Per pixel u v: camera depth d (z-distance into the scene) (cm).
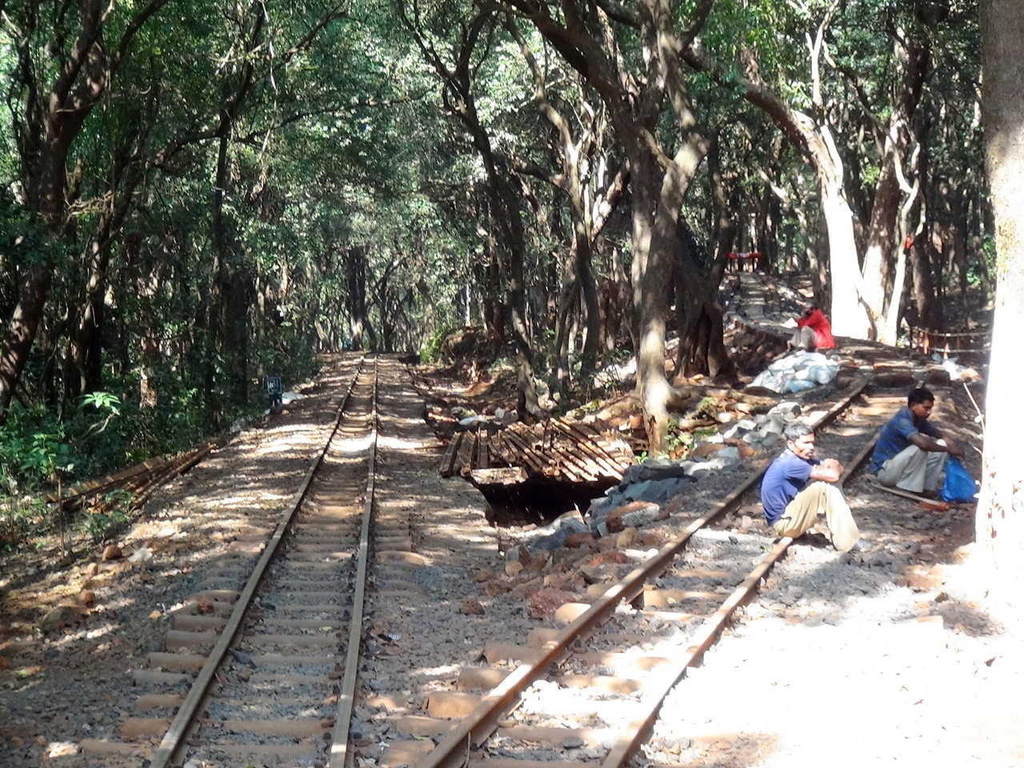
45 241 1955
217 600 1028
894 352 2720
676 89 2073
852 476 1392
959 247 5091
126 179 2583
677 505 1363
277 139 3669
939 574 978
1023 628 846
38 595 1110
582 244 3225
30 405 2292
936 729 642
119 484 1828
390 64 3603
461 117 3019
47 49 2441
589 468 1898
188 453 2316
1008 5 912
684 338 2603
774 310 4747
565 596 955
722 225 2634
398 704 717
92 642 923
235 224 3541
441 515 1603
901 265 3372
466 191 4644
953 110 4325
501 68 3681
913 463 1308
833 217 3325
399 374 5309
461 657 824
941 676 739
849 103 4038
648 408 2080
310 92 3481
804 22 3244
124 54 2333
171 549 1303
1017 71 914
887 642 810
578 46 2134
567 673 752
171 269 3931
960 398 2111
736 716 669
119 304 2997
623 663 769
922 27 3117
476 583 1146
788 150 4706
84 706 741
